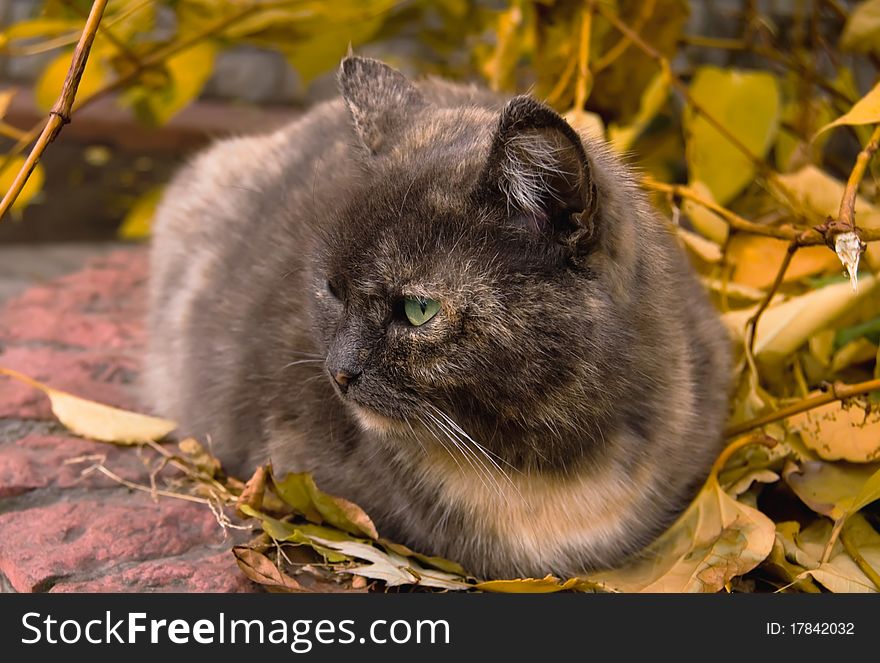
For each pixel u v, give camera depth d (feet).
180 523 2.77
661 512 2.73
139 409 3.26
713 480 2.73
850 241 2.62
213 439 2.98
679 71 4.09
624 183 2.59
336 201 2.64
